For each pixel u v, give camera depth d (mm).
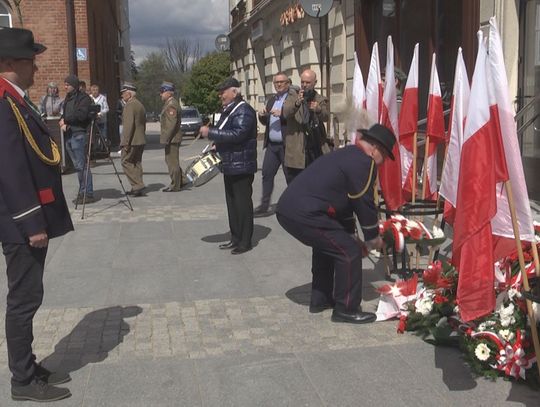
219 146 6797
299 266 6406
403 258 5434
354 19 12578
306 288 5715
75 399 3736
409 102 5941
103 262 6672
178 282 5961
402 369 4051
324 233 4660
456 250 3812
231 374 4016
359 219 4633
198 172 6828
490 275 3670
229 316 5059
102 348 4457
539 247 3971
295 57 18594
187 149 22328
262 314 5086
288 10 18000
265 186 8898
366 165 4531
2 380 3947
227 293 5625
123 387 3869
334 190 4598
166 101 11242
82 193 10188
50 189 3672
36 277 3662
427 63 9891
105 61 25359
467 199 3693
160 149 22750
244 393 3781
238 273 6215
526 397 3688
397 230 5301
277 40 21578
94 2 21141
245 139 6684
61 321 4992
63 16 17641
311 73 7664
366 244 4746
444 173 4797
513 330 3865
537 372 3783
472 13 8125
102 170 15055
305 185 4664
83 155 9992
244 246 6938
